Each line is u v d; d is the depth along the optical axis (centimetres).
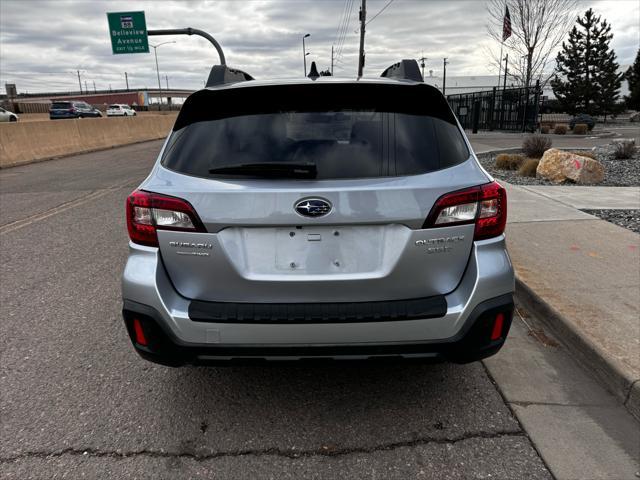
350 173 231
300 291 232
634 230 597
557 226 610
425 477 228
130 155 1886
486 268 235
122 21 2239
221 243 228
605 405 282
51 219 770
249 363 239
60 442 255
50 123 1856
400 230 228
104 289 471
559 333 355
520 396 291
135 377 317
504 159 1224
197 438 257
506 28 2288
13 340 369
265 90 256
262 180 229
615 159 1312
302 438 256
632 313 361
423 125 248
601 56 4934
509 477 227
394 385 304
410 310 229
